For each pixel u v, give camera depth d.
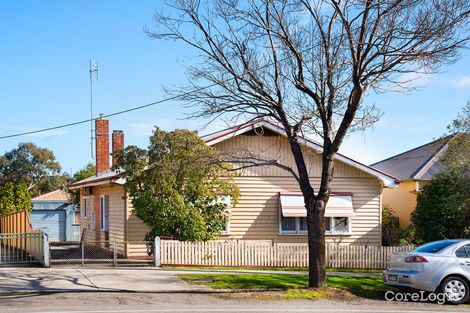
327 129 16.66
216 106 16.77
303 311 13.70
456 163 24.83
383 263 24.17
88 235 32.97
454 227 26.42
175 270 20.50
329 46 16.23
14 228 28.55
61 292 15.48
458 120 26.20
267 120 23.22
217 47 16.58
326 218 27.03
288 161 26.52
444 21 15.02
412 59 15.41
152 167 21.78
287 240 26.41
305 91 16.64
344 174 27.06
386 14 15.29
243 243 22.88
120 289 16.14
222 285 17.30
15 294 15.08
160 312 13.12
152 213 22.00
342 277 20.22
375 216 27.17
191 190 22.53
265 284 17.73
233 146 25.95
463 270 15.55
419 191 30.70
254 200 26.31
